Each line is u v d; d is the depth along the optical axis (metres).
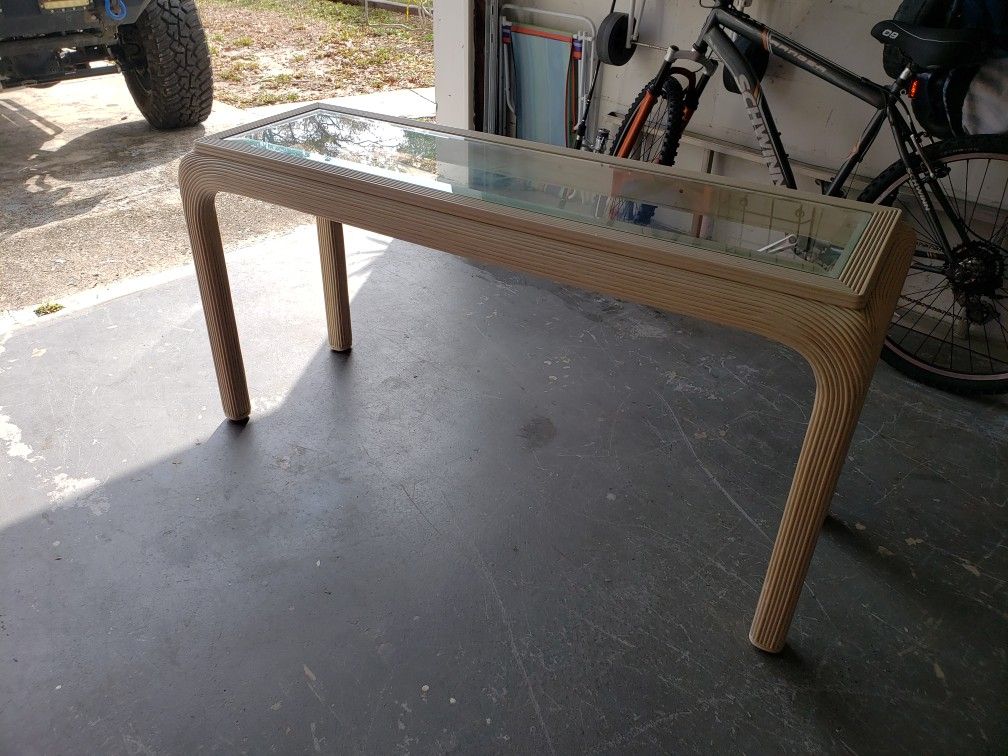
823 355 1.13
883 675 1.39
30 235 2.93
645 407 2.08
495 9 3.07
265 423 1.97
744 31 2.34
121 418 1.97
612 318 2.51
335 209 1.48
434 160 1.59
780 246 1.25
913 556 1.65
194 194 1.64
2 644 1.40
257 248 2.86
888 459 1.93
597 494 1.78
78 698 1.31
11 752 1.23
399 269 2.76
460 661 1.39
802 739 1.28
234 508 1.71
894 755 1.26
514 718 1.30
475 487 1.79
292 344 2.30
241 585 1.52
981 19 1.92
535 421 2.01
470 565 1.58
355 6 7.69
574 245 1.26
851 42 2.39
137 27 3.71
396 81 5.22
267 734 1.26
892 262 1.31
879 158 2.46
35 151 3.79
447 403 2.06
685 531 1.68
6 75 3.63
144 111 4.10
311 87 5.02
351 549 1.61
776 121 2.64
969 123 2.12
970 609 1.53
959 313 2.45
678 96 2.56
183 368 2.17
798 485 1.25
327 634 1.43
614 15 2.73
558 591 1.53
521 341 2.36
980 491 1.83
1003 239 2.34
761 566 1.60
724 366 2.27
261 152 1.55
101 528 1.65
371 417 2.00
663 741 1.27
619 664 1.39
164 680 1.34
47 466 1.81
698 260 1.18
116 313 2.42
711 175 1.60
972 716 1.32
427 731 1.27
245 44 6.11
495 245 1.33
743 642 1.44
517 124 3.32
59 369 2.15
